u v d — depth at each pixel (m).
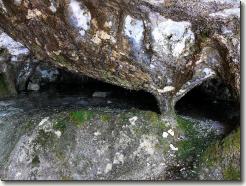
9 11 2.34
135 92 2.97
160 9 2.10
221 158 2.17
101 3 2.12
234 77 2.23
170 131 2.37
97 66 2.37
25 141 2.40
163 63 2.24
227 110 2.64
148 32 2.17
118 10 2.14
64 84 3.39
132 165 2.23
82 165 2.25
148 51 2.22
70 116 2.43
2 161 2.40
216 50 2.21
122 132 2.33
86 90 3.25
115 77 2.40
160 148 2.30
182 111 2.68
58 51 2.39
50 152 2.32
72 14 2.19
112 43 2.23
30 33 2.39
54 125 2.42
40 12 2.25
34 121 2.51
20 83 3.28
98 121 2.38
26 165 2.31
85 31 2.23
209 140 2.33
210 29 2.14
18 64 3.13
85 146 2.30
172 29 2.15
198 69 2.29
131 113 2.42
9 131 2.57
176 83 2.32
